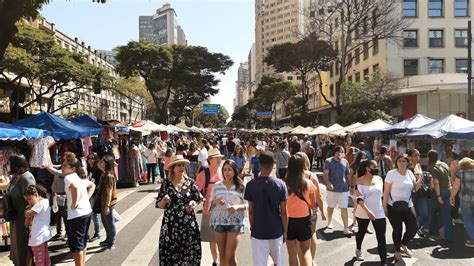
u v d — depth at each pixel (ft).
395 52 123.03
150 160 60.03
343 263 22.27
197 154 40.29
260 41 502.38
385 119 97.09
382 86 101.04
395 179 22.57
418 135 45.83
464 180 25.50
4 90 95.20
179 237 17.30
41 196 19.40
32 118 38.65
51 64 90.99
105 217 25.13
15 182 19.84
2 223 25.16
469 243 25.52
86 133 39.58
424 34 123.24
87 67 104.88
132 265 22.07
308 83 241.35
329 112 174.70
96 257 23.56
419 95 110.83
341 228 30.78
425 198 27.71
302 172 18.29
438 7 123.75
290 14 464.65
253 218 16.40
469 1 123.24
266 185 16.33
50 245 26.27
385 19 114.52
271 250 16.24
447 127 44.21
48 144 34.01
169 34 433.89
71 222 20.02
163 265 17.35
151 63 150.00
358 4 111.34
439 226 27.86
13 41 80.28
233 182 18.29
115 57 150.92
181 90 176.45
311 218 18.30
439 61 123.54
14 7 36.83
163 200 17.37
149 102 218.59
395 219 22.57
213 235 19.01
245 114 380.17
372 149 69.77
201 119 382.01
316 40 132.26
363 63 141.59
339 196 29.14
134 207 40.29
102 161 26.91
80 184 20.54
